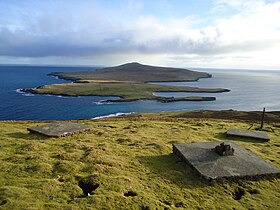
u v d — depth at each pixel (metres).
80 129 36.88
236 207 18.16
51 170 22.23
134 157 26.83
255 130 44.78
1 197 16.98
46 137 33.31
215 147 26.61
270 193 20.48
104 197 17.73
